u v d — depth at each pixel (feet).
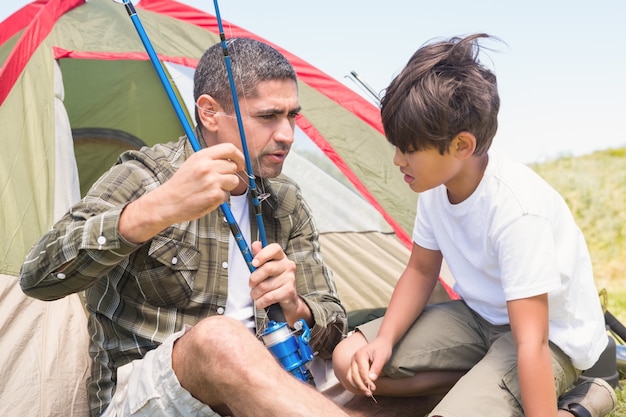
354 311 10.21
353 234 10.59
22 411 7.47
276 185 6.95
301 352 5.67
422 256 6.78
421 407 7.10
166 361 4.94
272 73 6.31
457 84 5.77
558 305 5.88
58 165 9.17
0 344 7.68
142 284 6.07
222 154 5.28
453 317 6.66
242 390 4.63
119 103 10.31
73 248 5.46
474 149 5.85
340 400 7.16
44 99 9.41
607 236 26.45
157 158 6.29
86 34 10.32
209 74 6.44
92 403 6.32
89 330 6.53
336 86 11.44
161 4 11.36
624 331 9.61
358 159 10.89
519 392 5.74
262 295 5.93
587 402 6.10
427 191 6.64
